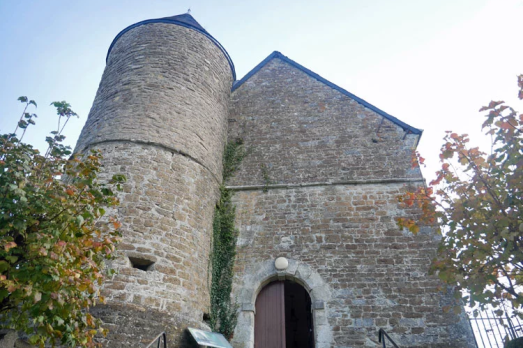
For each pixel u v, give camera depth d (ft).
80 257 17.46
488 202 22.95
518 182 21.47
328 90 42.60
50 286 15.37
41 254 15.60
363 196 34.60
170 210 28.53
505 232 20.57
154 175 29.19
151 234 26.78
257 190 36.11
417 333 27.99
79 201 18.20
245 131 40.45
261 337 29.96
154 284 25.20
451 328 27.99
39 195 17.16
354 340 28.09
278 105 42.16
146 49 36.58
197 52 38.34
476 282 21.67
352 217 33.50
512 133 21.94
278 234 33.35
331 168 36.73
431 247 31.35
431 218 25.43
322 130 39.52
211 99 37.19
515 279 22.35
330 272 31.01
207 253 30.50
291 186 35.96
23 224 16.26
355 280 30.48
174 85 34.50
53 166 19.75
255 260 32.30
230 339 28.91
